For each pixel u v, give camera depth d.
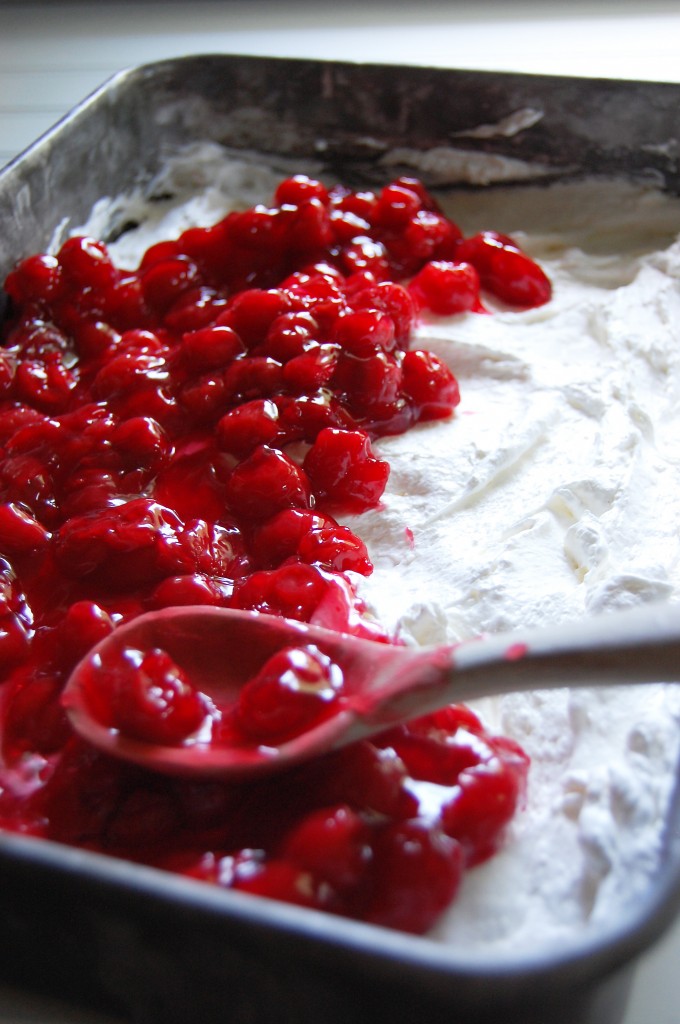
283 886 0.29
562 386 0.43
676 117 0.47
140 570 0.37
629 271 0.48
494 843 0.31
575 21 0.61
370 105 0.50
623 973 0.27
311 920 0.26
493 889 0.31
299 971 0.26
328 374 0.41
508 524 0.39
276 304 0.42
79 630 0.35
